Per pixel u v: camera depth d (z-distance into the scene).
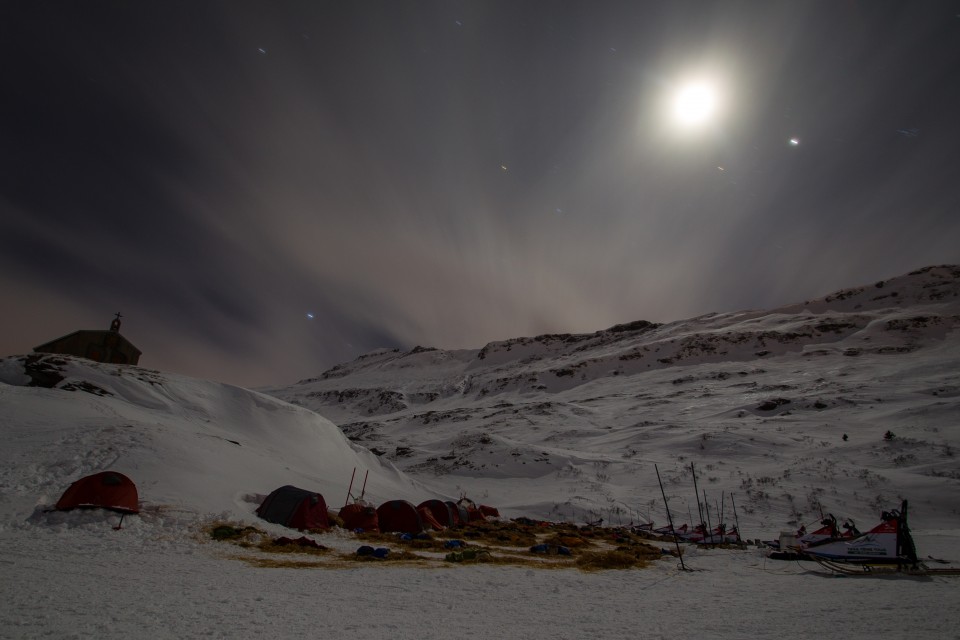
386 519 25.20
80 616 6.86
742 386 119.25
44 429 25.91
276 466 31.28
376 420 170.88
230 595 9.10
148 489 20.48
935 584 14.27
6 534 14.16
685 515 44.00
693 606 10.36
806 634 7.53
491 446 75.25
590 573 16.22
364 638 6.77
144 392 39.97
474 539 25.69
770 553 21.61
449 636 7.16
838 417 75.62
